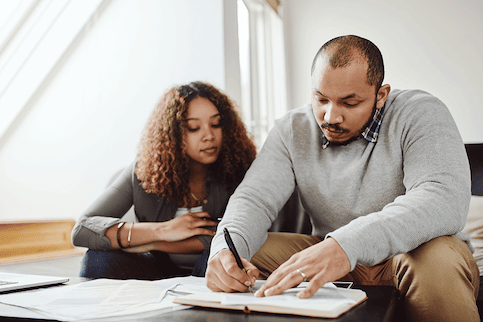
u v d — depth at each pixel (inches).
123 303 25.4
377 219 30.0
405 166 38.1
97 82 112.2
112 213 53.4
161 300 26.5
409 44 136.9
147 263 47.9
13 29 117.5
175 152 52.6
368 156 42.5
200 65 97.9
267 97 137.4
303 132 46.9
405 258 30.9
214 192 53.5
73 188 117.7
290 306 22.4
